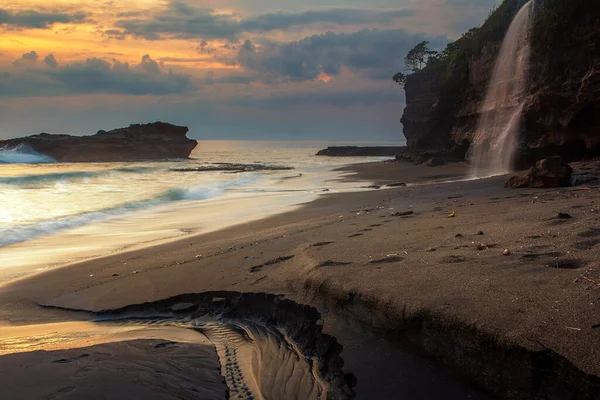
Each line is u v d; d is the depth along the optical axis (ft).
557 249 19.79
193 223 51.03
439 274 19.08
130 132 275.59
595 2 70.90
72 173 117.70
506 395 13.32
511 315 14.67
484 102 112.16
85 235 45.44
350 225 36.27
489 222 28.81
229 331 21.42
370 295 18.29
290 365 17.75
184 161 256.32
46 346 19.86
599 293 14.87
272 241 33.60
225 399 15.69
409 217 36.78
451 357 14.96
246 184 100.17
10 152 235.40
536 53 84.17
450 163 129.80
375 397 14.58
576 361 12.22
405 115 193.47
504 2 116.88
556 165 48.08
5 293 27.89
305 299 20.97
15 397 14.47
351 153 336.29
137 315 24.20
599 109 67.92
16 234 44.68
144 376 16.65
